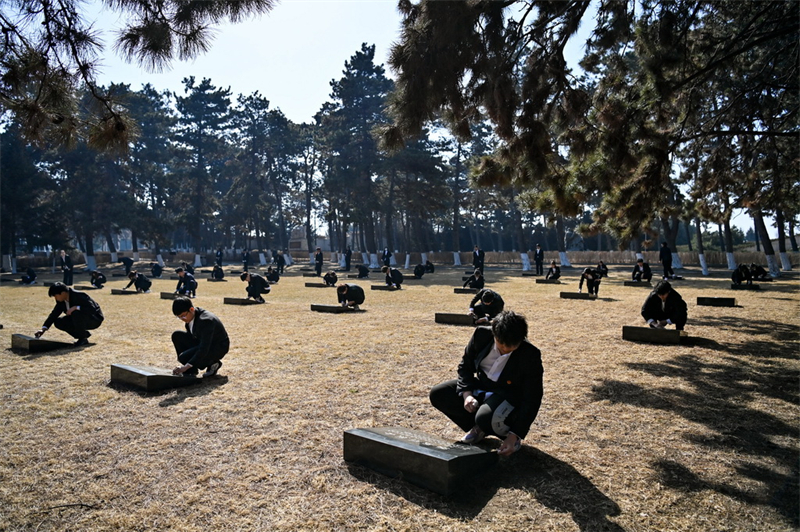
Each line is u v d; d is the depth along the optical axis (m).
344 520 2.78
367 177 38.69
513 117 6.70
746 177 11.20
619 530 2.64
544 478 3.26
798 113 10.22
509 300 14.37
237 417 4.54
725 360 6.55
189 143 47.00
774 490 3.05
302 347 7.71
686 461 3.50
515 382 3.50
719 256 35.88
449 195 37.47
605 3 7.11
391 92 6.57
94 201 37.56
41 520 2.83
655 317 8.32
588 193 7.53
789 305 12.30
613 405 4.77
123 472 3.44
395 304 13.77
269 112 50.06
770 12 8.73
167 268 42.91
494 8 5.98
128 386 5.58
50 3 4.15
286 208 64.94
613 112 7.59
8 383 5.76
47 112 4.38
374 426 4.28
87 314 7.91
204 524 2.77
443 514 2.82
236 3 4.56
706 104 10.98
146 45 4.47
